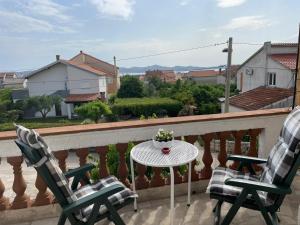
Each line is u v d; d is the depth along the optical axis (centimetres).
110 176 232
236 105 1551
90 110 1866
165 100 2191
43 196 247
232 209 186
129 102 2181
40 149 156
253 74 1947
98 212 173
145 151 235
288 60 1631
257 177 221
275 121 295
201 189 282
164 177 280
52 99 2383
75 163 426
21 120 2302
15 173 239
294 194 265
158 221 233
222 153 282
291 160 174
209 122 275
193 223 229
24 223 243
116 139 255
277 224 186
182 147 244
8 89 2638
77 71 2416
